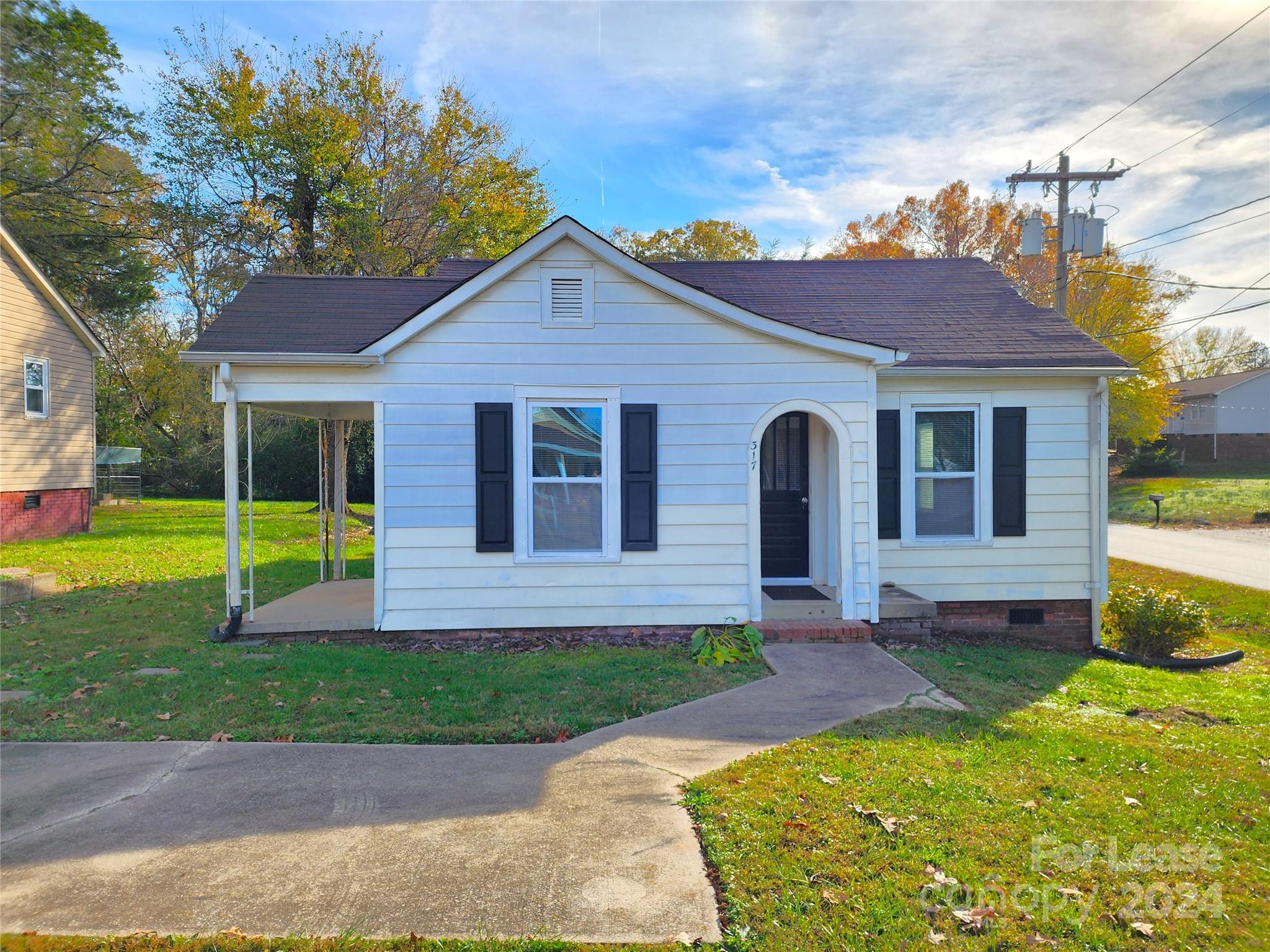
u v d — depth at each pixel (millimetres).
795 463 9773
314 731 5383
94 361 19703
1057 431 9375
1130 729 5773
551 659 7406
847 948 2973
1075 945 3012
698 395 8227
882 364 8297
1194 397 47031
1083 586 9422
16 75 19797
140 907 3213
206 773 4629
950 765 4730
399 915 3172
